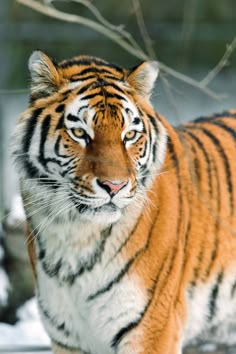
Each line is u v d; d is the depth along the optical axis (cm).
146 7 3119
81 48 2845
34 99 822
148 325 852
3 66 1892
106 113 794
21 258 1227
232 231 904
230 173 938
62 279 849
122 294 841
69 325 870
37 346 1107
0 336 1159
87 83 813
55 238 839
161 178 867
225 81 2841
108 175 772
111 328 852
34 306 1234
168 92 933
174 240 862
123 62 2897
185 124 981
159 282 854
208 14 3114
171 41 2783
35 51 810
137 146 809
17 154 820
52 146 800
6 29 1969
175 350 871
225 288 929
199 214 901
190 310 910
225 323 948
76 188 791
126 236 834
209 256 909
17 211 1234
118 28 1065
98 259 838
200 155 923
